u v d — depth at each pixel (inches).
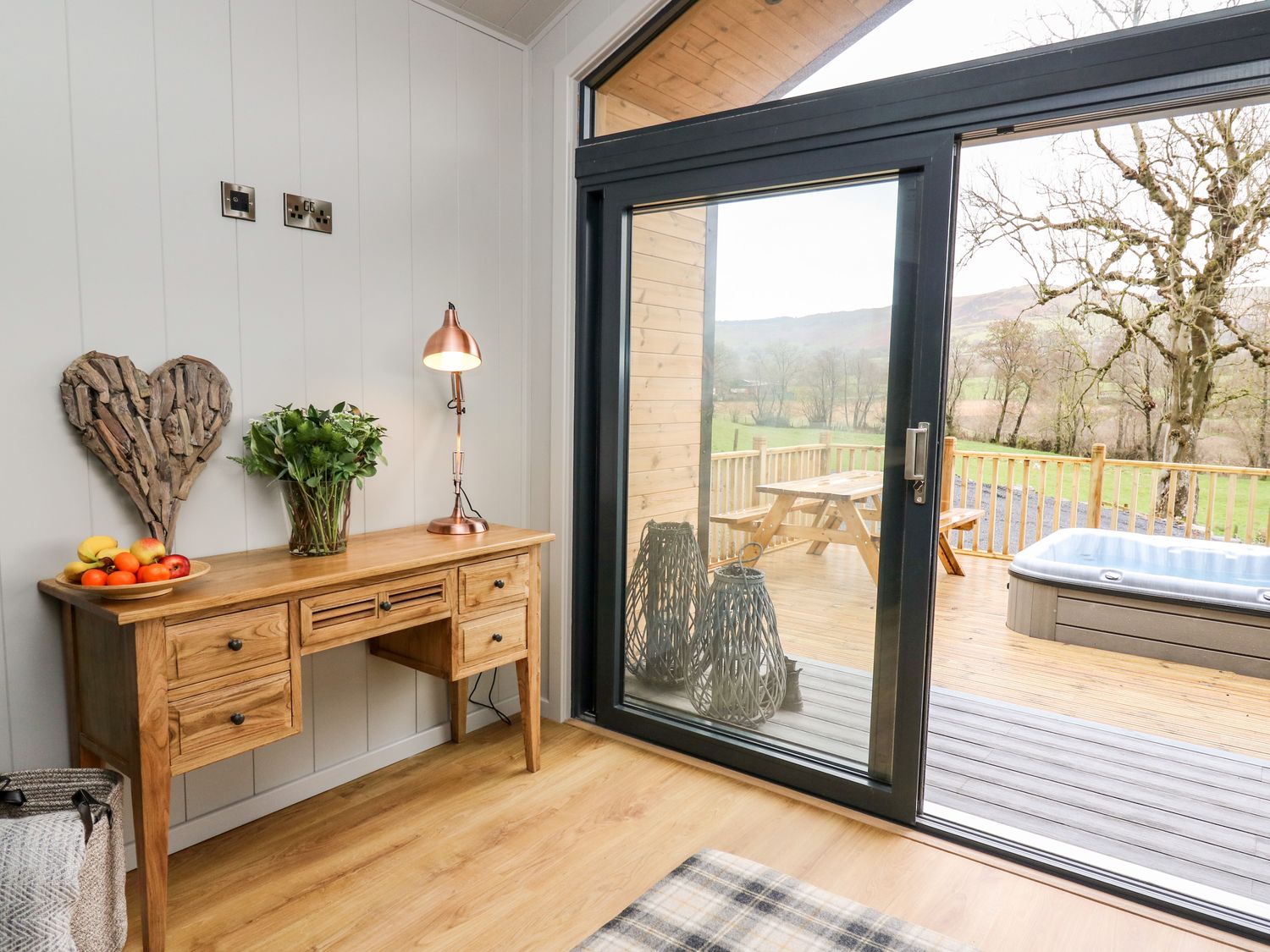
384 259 96.0
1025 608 168.6
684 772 99.5
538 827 85.6
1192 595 148.9
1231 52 65.0
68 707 71.3
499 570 92.7
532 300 115.9
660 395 104.7
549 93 110.4
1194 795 98.3
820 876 76.6
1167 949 66.9
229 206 79.7
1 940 48.6
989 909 71.8
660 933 66.2
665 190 100.2
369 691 98.4
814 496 92.3
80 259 69.5
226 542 82.5
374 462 85.3
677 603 105.9
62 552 70.1
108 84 70.4
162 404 74.4
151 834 62.3
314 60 86.7
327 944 66.0
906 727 85.4
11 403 66.2
